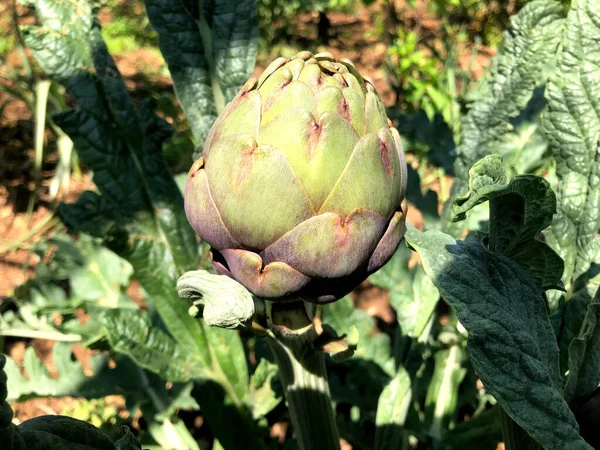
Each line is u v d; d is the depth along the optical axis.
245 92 0.21
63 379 0.42
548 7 0.35
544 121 0.30
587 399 0.22
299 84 0.20
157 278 0.34
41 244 0.53
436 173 0.68
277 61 0.22
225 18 0.33
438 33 1.15
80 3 0.32
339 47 1.26
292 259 0.21
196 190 0.22
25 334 0.45
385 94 1.04
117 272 0.46
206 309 0.23
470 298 0.21
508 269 0.22
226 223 0.21
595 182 0.29
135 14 1.29
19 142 0.90
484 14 1.06
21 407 0.54
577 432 0.19
